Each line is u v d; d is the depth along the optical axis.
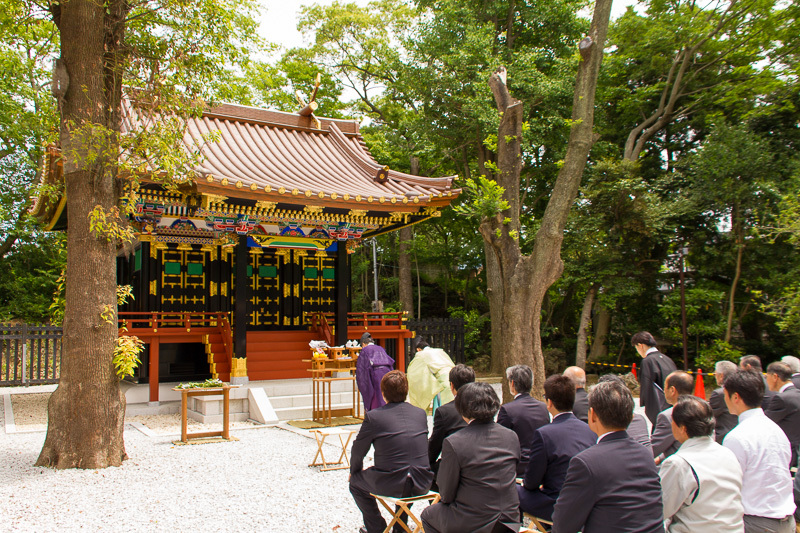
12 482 7.25
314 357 12.12
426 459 5.03
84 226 8.16
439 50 22.39
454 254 28.72
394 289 32.34
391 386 5.19
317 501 6.57
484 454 3.83
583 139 11.30
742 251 20.12
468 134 22.83
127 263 18.52
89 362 8.08
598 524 3.04
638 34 22.66
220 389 10.26
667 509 3.43
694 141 24.34
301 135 18.69
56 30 9.86
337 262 16.22
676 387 5.40
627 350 24.30
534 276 10.91
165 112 9.30
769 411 5.70
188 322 14.66
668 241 21.66
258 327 17.02
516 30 24.17
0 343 18.23
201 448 9.48
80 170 8.18
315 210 15.02
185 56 9.27
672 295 21.16
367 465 8.23
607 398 3.22
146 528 5.70
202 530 5.65
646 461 3.15
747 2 20.08
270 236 16.34
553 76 22.67
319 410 12.39
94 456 8.00
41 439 10.36
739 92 21.08
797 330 15.70
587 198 20.36
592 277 20.47
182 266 16.08
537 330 11.01
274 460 8.59
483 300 30.12
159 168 8.86
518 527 3.82
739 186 19.06
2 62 17.70
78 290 8.12
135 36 9.28
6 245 23.81
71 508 6.28
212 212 14.02
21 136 20.83
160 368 15.53
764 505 4.10
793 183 17.77
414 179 16.36
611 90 23.36
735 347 20.86
